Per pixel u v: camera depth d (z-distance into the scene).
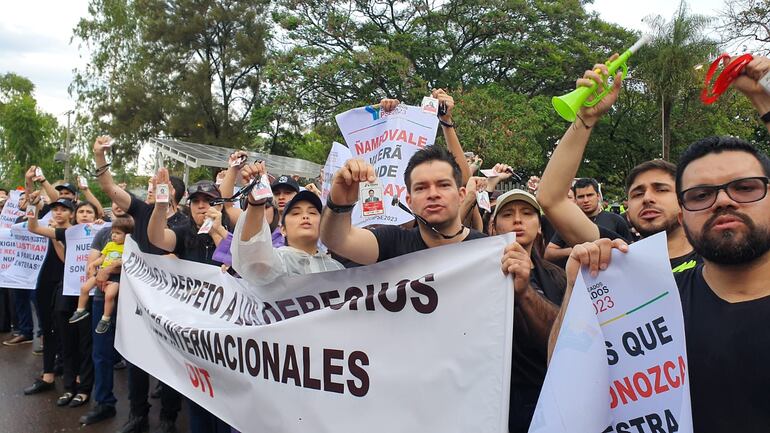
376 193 2.52
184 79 34.78
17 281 7.32
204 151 17.25
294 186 4.54
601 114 2.30
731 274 1.66
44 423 4.98
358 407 2.32
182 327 3.16
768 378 1.54
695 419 1.65
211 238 4.29
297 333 2.50
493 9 27.58
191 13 33.88
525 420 2.20
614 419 1.84
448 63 28.61
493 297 2.07
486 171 4.74
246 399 2.73
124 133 34.62
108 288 4.89
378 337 2.30
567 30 29.81
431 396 2.15
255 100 35.62
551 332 1.98
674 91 19.00
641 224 2.77
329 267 3.25
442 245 2.29
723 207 1.60
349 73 25.31
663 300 1.76
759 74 1.78
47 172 45.19
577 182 4.82
